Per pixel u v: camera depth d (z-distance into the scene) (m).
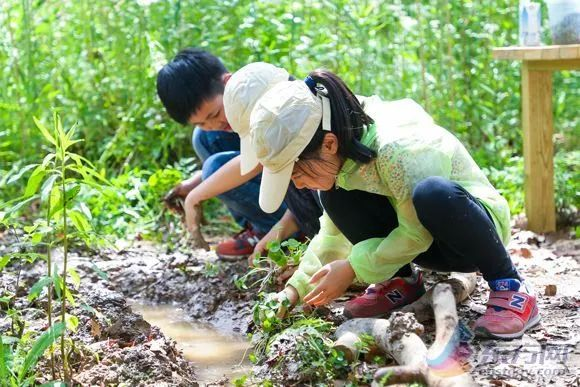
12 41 6.16
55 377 2.70
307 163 2.93
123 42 6.06
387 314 3.23
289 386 2.72
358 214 3.14
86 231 2.70
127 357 2.80
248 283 3.81
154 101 5.83
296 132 2.85
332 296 3.05
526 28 4.59
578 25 4.43
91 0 6.28
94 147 6.09
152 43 5.72
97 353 2.86
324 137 2.90
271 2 5.98
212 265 4.04
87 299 3.35
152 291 4.08
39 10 6.62
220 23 5.65
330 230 3.32
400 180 2.95
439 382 2.50
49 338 2.49
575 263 3.98
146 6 5.96
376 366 2.79
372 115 3.11
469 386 2.57
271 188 2.93
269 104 2.89
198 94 3.82
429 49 5.98
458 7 6.04
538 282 3.68
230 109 3.40
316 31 5.95
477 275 3.72
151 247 4.79
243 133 3.41
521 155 5.89
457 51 6.00
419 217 2.92
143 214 5.21
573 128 6.03
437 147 3.01
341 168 3.00
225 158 4.07
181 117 3.91
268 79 3.39
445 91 5.75
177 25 5.72
